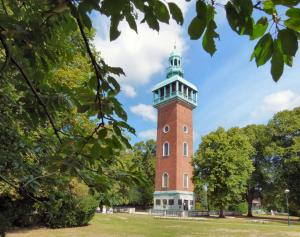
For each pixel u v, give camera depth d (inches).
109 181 85.4
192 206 1753.2
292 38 49.0
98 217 1143.0
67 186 122.3
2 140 103.7
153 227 847.1
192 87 1902.1
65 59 96.8
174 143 1775.3
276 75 51.8
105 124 75.3
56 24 75.2
